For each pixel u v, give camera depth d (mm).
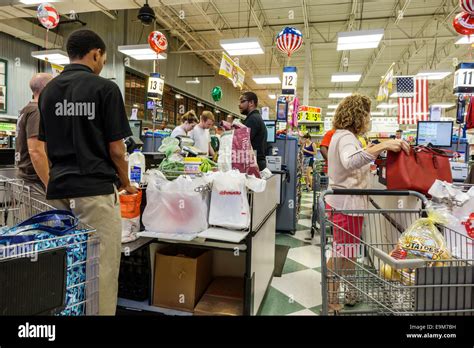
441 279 1054
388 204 2031
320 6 8742
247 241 1871
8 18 6902
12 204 1766
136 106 10203
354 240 1643
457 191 1528
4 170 2559
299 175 5387
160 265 2070
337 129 1996
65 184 1408
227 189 1893
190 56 13211
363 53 12328
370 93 18750
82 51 1517
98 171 1438
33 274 893
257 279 2066
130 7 6652
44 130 1537
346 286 1330
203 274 2195
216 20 9867
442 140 4418
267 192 2400
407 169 1655
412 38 9961
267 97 20844
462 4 4422
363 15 9141
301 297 2441
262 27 10195
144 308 2043
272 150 4477
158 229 1907
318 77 16141
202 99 14492
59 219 1118
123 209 1871
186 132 4973
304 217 5566
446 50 11766
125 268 2160
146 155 2680
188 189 1865
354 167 1710
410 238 1235
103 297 1441
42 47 8305
